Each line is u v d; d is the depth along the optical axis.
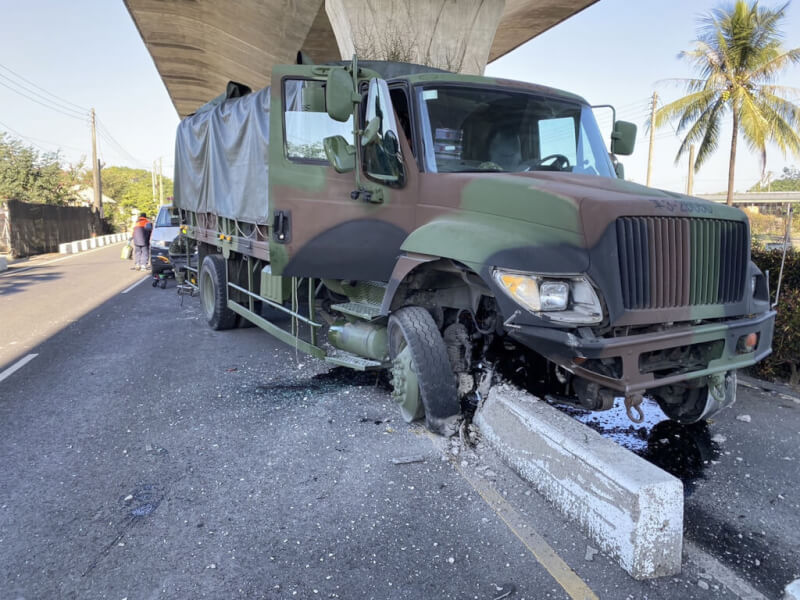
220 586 2.68
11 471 3.89
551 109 4.89
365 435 4.39
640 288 3.24
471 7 12.47
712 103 25.11
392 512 3.30
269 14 17.52
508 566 2.81
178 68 25.39
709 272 3.52
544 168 4.64
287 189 4.68
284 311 5.78
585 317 3.17
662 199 3.41
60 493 3.58
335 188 4.63
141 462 4.01
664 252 3.32
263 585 2.69
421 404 4.38
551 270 3.25
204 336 8.13
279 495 3.52
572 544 2.99
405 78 4.55
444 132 4.48
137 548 2.99
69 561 2.88
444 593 2.62
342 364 4.96
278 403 5.17
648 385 3.24
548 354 3.31
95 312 10.45
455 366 4.36
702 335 3.42
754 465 3.95
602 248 3.17
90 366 6.60
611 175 4.87
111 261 23.09
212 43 21.41
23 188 35.19
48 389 5.73
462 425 4.27
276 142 4.65
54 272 18.70
